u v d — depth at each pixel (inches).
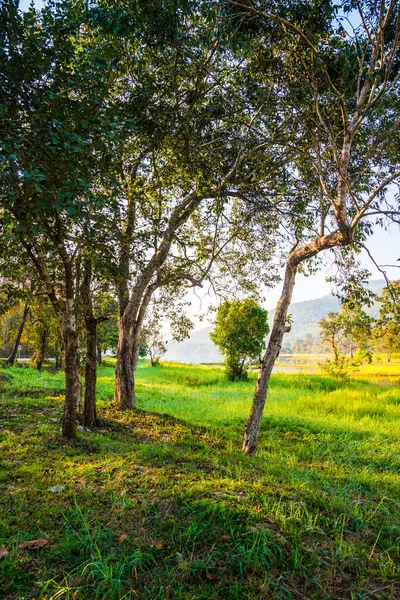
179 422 454.9
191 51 274.8
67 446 289.6
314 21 258.8
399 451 370.3
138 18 233.5
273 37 266.5
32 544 141.6
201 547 143.5
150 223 358.3
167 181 399.5
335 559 142.1
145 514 165.6
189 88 332.5
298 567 135.7
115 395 521.0
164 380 1182.3
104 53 238.8
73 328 312.7
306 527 158.9
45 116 185.5
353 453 357.1
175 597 118.7
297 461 319.6
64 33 224.7
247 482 214.8
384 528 174.7
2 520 158.2
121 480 208.7
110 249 271.6
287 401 701.3
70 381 312.8
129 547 141.4
